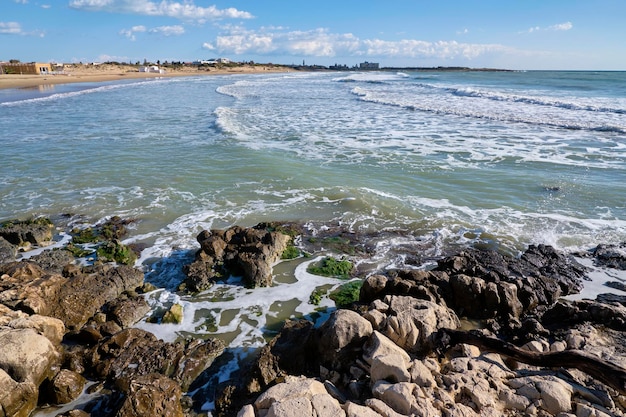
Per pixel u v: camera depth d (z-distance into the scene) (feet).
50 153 62.13
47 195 46.01
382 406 16.71
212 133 76.33
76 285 26.78
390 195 45.24
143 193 46.65
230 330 25.29
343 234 37.19
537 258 31.50
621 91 144.97
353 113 100.27
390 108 108.78
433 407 16.70
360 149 63.72
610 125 73.31
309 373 21.38
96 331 23.89
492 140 67.77
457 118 89.10
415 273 27.68
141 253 34.14
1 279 26.21
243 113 101.35
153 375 19.95
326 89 183.93
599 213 39.91
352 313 22.25
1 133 76.38
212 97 145.28
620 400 17.95
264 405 17.10
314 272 31.58
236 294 28.99
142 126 84.33
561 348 21.42
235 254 31.68
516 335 24.26
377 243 35.63
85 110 108.37
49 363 20.63
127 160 58.65
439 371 19.39
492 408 16.97
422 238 36.32
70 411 18.98
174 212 41.88
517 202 42.88
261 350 22.24
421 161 56.80
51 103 124.57
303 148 64.90
